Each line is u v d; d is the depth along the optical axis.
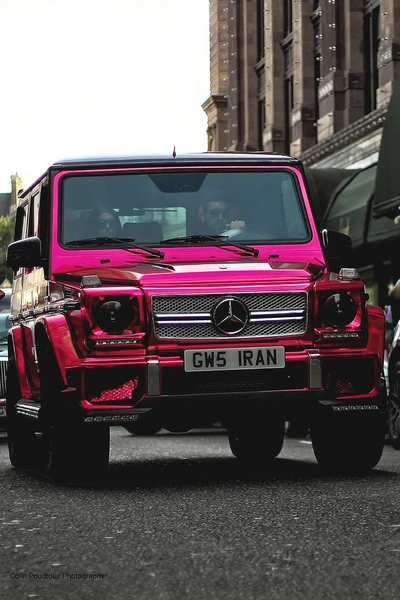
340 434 9.74
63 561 5.89
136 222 10.28
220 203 10.42
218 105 61.94
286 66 45.28
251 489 8.82
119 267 9.74
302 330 9.29
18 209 12.54
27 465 11.69
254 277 9.30
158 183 10.42
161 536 6.60
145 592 5.14
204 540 6.43
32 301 10.80
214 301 9.16
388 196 23.42
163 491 8.85
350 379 9.38
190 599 5.00
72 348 9.11
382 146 23.56
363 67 37.22
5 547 6.35
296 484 9.12
